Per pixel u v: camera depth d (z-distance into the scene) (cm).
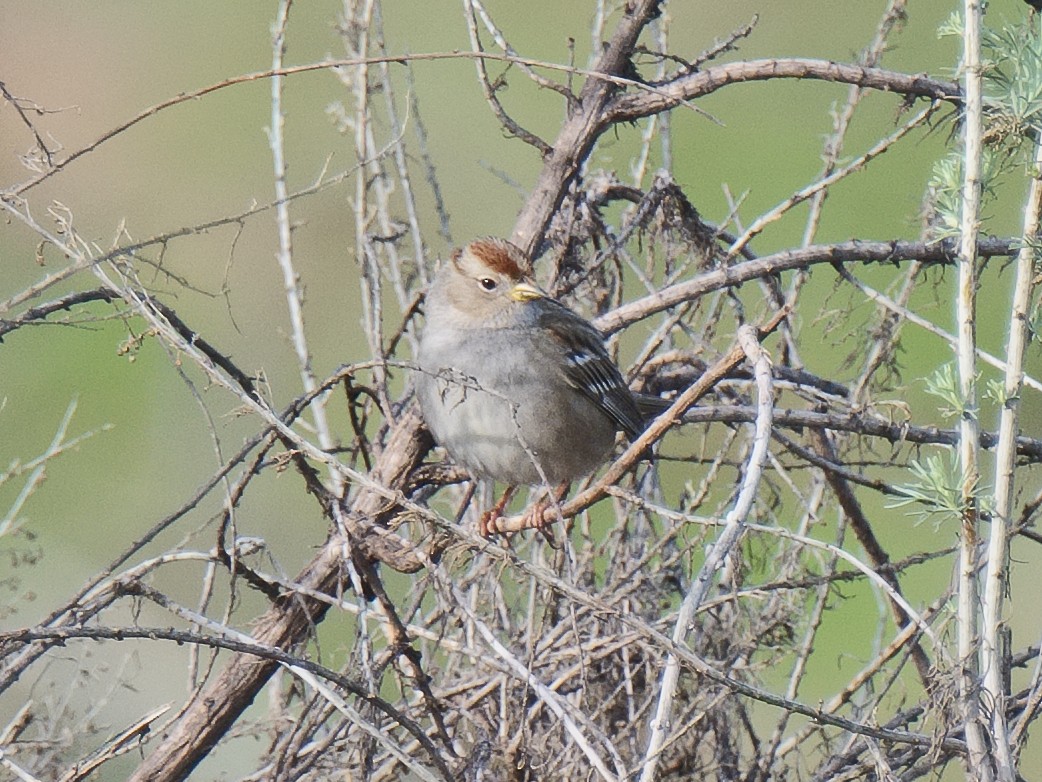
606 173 1116
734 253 1020
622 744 966
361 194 1073
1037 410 1739
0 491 1666
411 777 988
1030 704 828
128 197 1995
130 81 2258
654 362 1082
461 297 1080
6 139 2086
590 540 1044
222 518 877
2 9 2408
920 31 2233
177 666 1195
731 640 1009
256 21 2411
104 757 830
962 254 814
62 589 1423
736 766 978
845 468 1045
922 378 952
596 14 1130
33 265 1923
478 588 1019
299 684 941
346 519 929
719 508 1037
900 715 944
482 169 1830
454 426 978
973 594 787
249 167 2041
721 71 1016
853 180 2141
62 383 1848
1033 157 835
